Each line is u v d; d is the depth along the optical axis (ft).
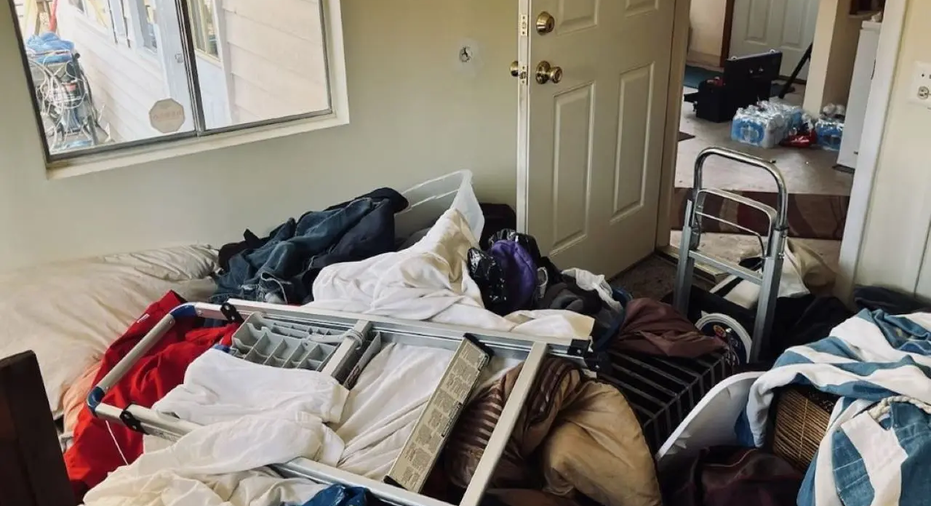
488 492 4.36
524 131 7.65
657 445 5.50
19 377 2.98
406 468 4.28
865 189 7.44
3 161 6.42
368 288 5.82
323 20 7.85
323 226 7.07
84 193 6.84
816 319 7.38
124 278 6.81
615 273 9.87
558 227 8.55
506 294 6.12
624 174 9.36
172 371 5.59
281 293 6.39
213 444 4.45
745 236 10.93
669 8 9.11
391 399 4.90
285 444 4.36
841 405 4.33
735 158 6.65
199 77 7.45
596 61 8.18
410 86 8.46
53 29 6.56
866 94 12.84
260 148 7.67
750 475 4.58
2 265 6.69
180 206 7.40
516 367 4.98
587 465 4.66
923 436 3.86
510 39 8.91
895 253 7.42
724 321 7.30
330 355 5.21
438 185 8.55
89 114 6.96
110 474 4.47
